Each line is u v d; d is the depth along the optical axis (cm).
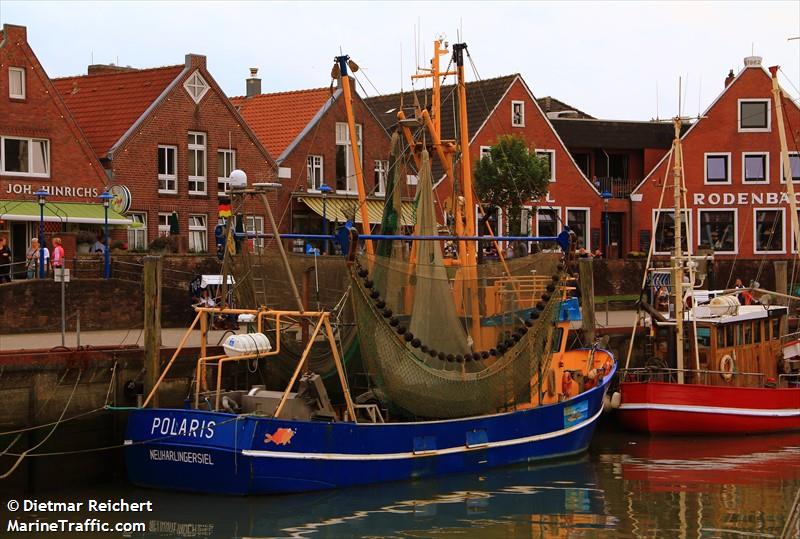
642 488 2269
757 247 6109
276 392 2192
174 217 4250
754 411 2875
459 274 2341
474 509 2073
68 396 2242
